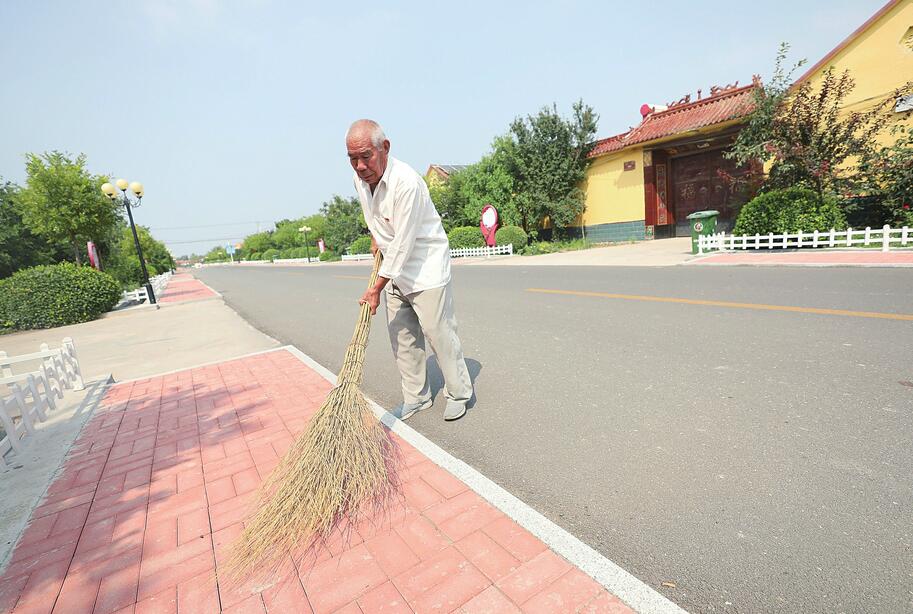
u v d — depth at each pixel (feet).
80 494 8.32
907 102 36.81
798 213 34.91
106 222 56.18
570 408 10.39
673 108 56.85
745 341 13.97
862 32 38.96
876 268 25.39
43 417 12.34
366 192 8.71
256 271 122.11
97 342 27.30
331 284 52.54
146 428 11.28
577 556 5.67
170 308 44.16
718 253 38.24
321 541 6.44
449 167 104.01
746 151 39.09
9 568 6.48
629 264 38.14
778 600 4.96
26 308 37.37
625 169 61.05
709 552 5.73
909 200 33.68
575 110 62.80
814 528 5.95
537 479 7.72
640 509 6.68
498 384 12.37
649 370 12.33
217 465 8.99
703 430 8.79
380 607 5.21
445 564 5.78
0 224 65.21
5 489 8.71
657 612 4.83
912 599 4.81
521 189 68.54
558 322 19.17
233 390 13.76
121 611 5.53
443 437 9.54
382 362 16.05
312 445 7.14
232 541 6.64
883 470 7.02
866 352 11.98
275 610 5.33
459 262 62.90
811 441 8.02
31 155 51.31
